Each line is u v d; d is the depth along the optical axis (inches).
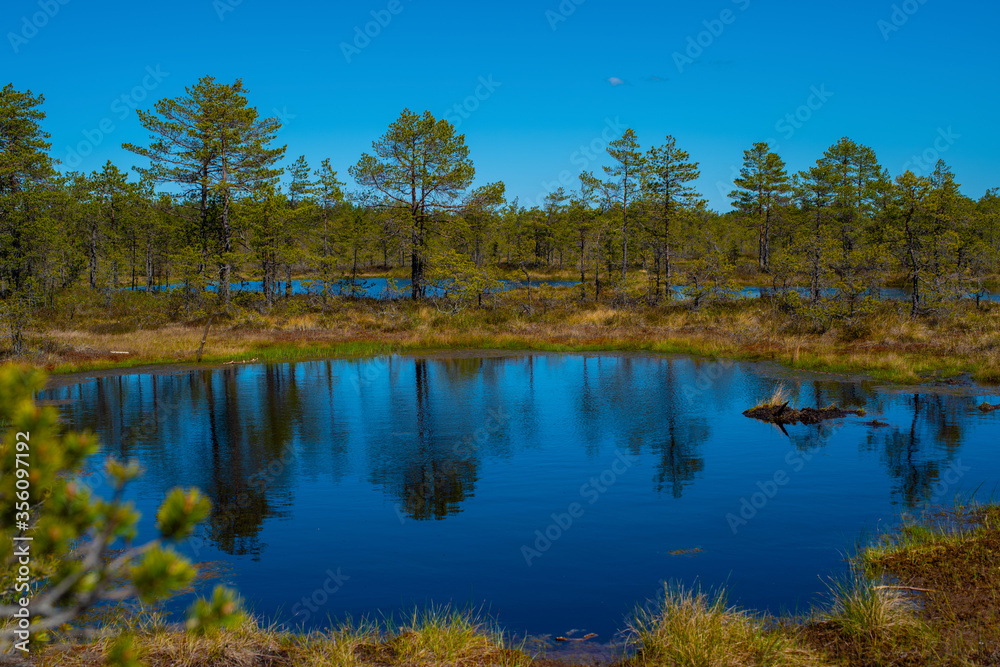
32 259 1615.4
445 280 1525.6
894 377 692.7
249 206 1621.6
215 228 1594.5
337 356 991.6
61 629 174.9
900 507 307.1
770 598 218.7
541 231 2829.7
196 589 235.0
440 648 185.0
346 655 176.9
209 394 674.2
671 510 314.2
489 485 361.4
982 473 356.2
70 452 126.5
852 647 179.0
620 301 1635.1
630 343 1039.6
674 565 250.2
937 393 613.0
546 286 2145.7
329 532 293.6
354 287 1721.2
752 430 483.2
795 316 1110.4
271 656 181.5
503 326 1245.1
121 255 2192.4
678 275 1480.1
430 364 904.9
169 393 681.0
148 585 119.2
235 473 389.7
